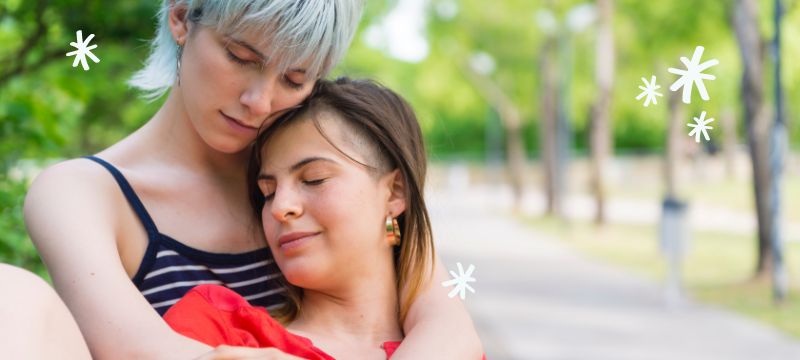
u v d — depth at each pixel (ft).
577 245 67.51
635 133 161.68
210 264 6.18
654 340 31.30
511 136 112.06
